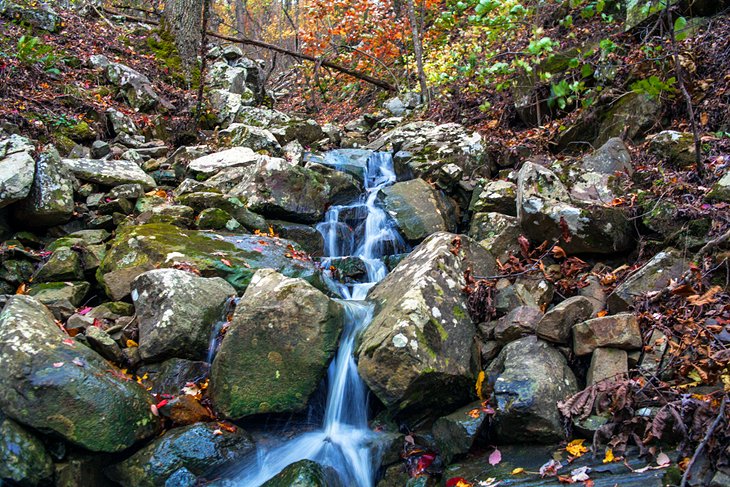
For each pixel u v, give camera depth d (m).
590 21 7.40
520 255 5.00
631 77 5.92
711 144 4.93
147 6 13.93
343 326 4.03
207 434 3.50
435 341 3.76
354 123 9.67
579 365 3.80
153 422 3.55
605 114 6.01
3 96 6.81
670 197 4.50
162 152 7.29
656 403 3.27
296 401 3.73
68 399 3.28
